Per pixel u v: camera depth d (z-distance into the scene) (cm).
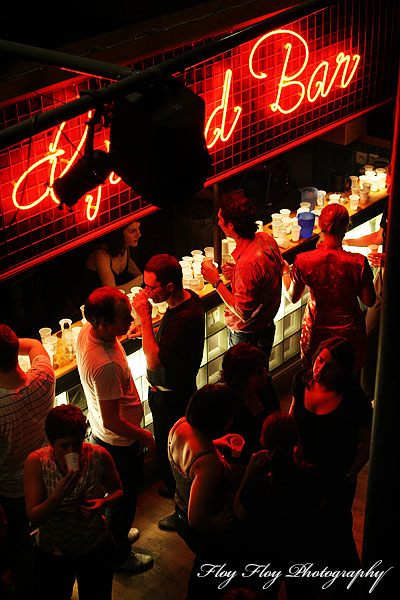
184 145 254
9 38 481
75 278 554
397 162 197
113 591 423
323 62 516
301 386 407
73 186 285
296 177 696
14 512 393
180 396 439
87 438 433
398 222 202
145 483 502
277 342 584
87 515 338
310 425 399
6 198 387
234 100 473
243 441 379
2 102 362
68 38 507
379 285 546
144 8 531
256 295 471
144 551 449
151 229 635
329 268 479
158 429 452
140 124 250
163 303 487
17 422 368
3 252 397
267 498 347
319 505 357
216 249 543
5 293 517
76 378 449
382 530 237
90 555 350
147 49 419
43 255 415
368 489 237
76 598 418
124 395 398
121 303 376
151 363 425
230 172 494
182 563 442
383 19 544
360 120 643
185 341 423
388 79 570
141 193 277
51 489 336
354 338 496
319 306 491
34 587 383
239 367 379
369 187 612
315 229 583
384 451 227
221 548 349
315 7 276
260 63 475
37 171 393
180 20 462
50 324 545
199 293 507
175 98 252
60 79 384
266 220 629
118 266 539
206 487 330
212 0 500
